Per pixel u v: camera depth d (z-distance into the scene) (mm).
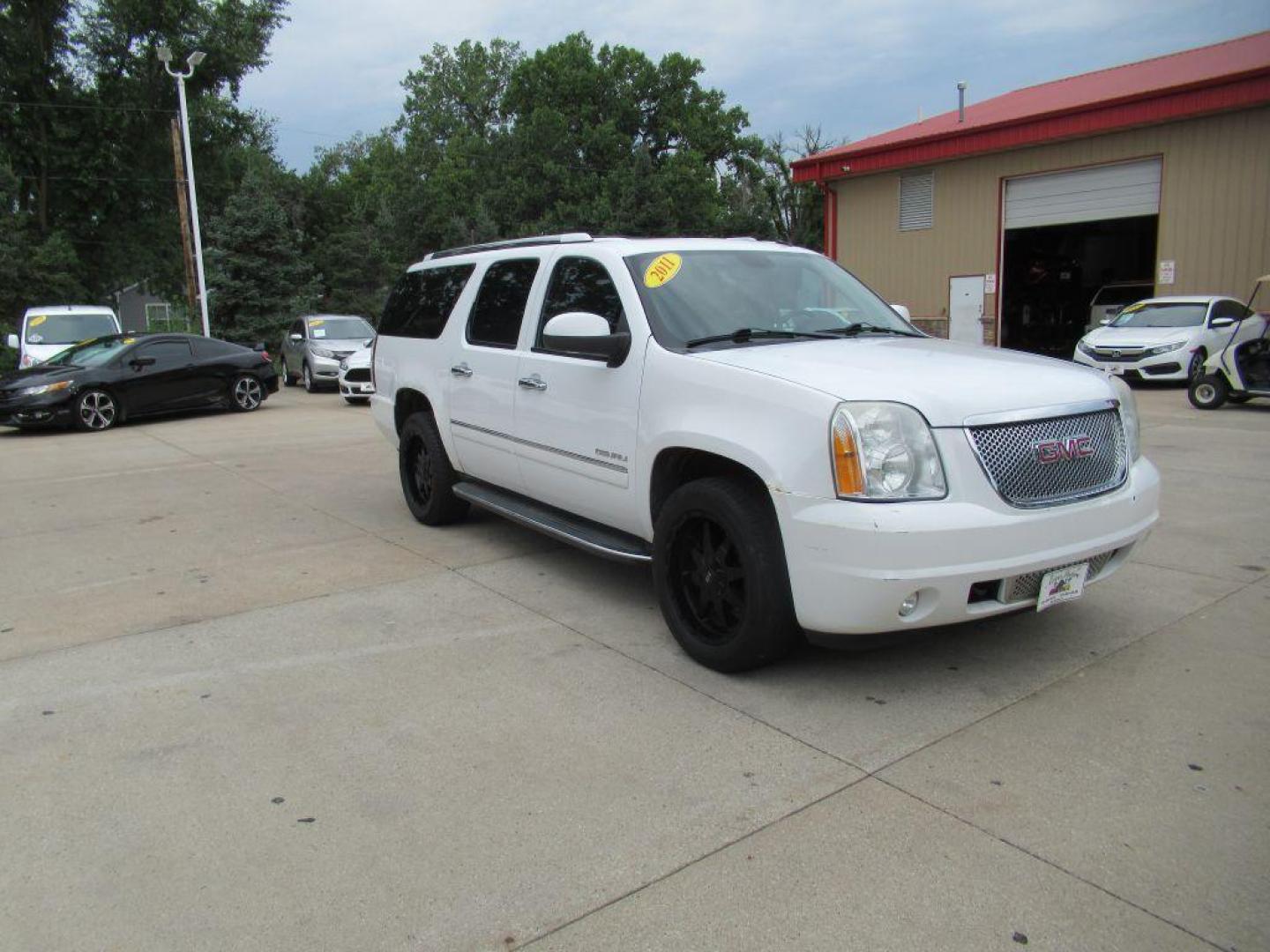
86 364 13867
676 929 2438
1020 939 2367
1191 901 2496
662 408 4211
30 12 32938
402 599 5176
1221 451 9109
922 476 3438
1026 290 22312
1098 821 2873
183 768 3330
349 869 2723
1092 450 3771
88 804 3102
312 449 11047
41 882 2688
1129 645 4227
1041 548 3531
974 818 2906
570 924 2469
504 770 3275
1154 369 14766
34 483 9172
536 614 4867
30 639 4664
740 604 3912
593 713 3697
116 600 5273
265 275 29844
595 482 4762
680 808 3006
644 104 46188
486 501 5875
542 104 44312
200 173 38344
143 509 7750
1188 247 18031
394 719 3682
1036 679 3902
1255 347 12094
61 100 33844
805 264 5262
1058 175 19750
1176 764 3191
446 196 44844
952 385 3615
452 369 6066
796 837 2830
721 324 4488
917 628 3477
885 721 3570
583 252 5066
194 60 23750
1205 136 17547
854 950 2342
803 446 3525
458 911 2527
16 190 30594
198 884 2666
